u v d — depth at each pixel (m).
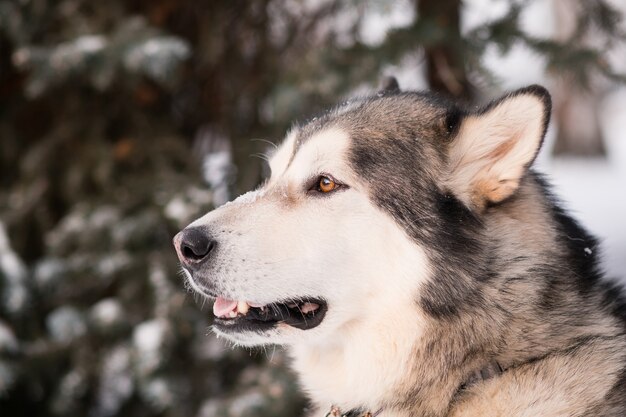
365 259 3.74
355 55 5.89
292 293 3.74
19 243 6.61
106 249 6.15
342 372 3.97
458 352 3.59
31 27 6.00
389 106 3.99
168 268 6.02
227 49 6.81
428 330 3.64
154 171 6.42
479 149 3.71
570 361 3.52
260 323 3.85
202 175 6.38
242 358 6.33
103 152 6.41
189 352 6.23
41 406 6.70
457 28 6.08
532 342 3.56
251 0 6.74
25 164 6.47
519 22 5.96
